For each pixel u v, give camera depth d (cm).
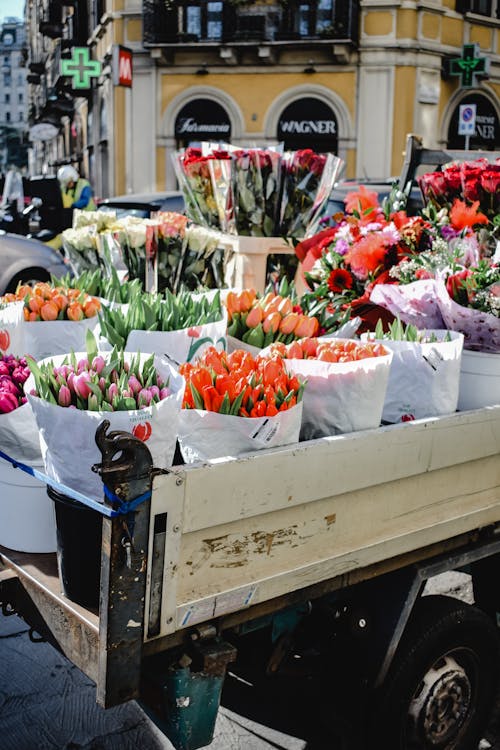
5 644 308
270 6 1880
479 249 299
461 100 2034
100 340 246
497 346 249
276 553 179
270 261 387
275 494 174
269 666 214
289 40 1877
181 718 172
